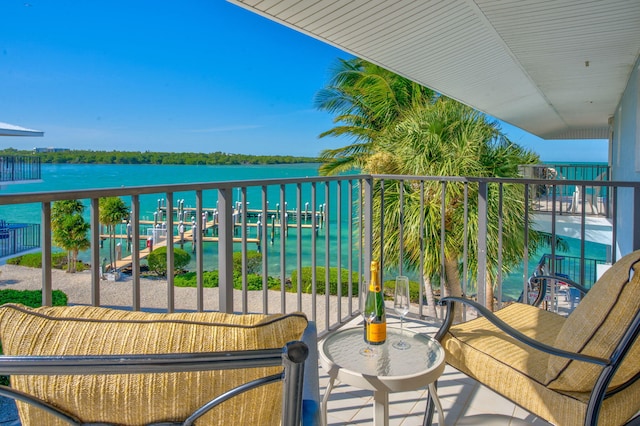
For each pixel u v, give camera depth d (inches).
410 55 213.0
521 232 272.2
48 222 51.8
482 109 366.3
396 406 73.9
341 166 412.8
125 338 28.3
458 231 261.7
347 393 78.8
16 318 28.9
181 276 485.1
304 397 32.3
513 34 189.9
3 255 414.9
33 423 29.4
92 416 28.4
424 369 50.5
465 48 208.2
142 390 27.9
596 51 217.9
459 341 60.8
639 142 224.2
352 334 62.3
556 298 283.3
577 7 159.3
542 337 62.4
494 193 260.5
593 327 44.5
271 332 29.3
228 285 78.2
